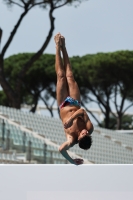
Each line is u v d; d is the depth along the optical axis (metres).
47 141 56.06
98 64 98.56
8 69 101.31
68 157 21.23
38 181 21.19
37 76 101.25
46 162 53.69
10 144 49.78
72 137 21.06
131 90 100.62
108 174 21.05
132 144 81.44
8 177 21.25
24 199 21.14
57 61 22.55
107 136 73.31
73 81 22.39
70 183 21.12
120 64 97.75
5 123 53.00
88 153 62.78
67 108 21.92
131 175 20.97
